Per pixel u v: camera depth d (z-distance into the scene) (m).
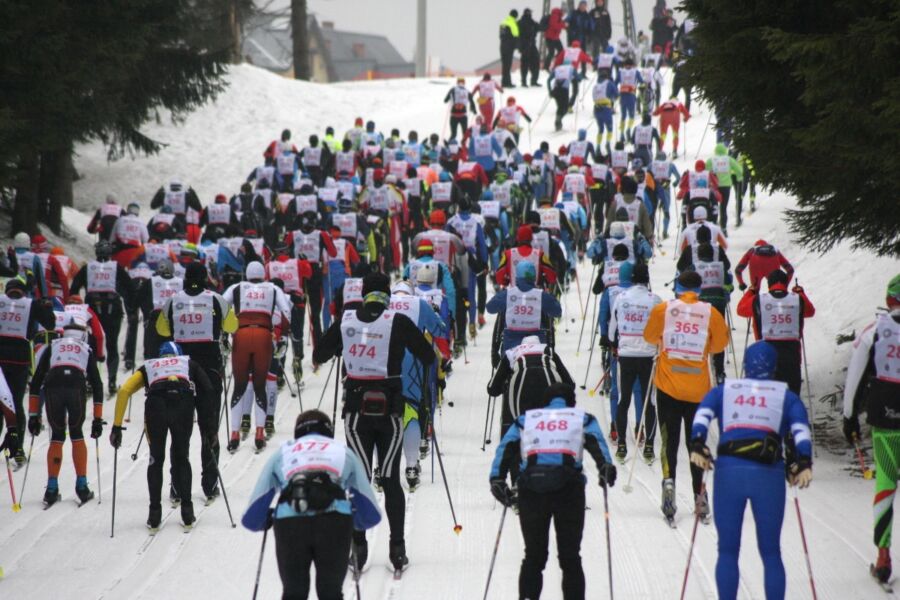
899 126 22.36
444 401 32.78
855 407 18.86
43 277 36.28
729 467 15.71
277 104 93.81
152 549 20.84
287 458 14.98
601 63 75.88
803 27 26.28
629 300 25.75
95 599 18.19
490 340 41.22
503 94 99.88
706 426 16.08
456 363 37.66
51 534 21.94
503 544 20.58
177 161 81.50
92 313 29.02
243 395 28.03
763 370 16.20
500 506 22.98
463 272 37.53
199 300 24.83
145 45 45.53
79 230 59.66
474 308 40.22
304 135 89.69
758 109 27.22
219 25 95.75
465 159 65.94
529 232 31.94
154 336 32.31
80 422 24.11
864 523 21.36
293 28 112.06
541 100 96.88
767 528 15.49
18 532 22.12
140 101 61.00
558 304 25.75
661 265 50.97
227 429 27.66
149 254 40.59
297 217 48.03
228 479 25.64
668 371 21.50
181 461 21.94
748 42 26.09
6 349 26.91
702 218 36.06
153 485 21.81
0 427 27.14
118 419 21.72
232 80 94.81
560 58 84.94
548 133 85.19
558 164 61.16
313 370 37.69
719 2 26.70
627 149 77.12
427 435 26.16
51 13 37.94
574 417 16.12
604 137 82.56
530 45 103.06
